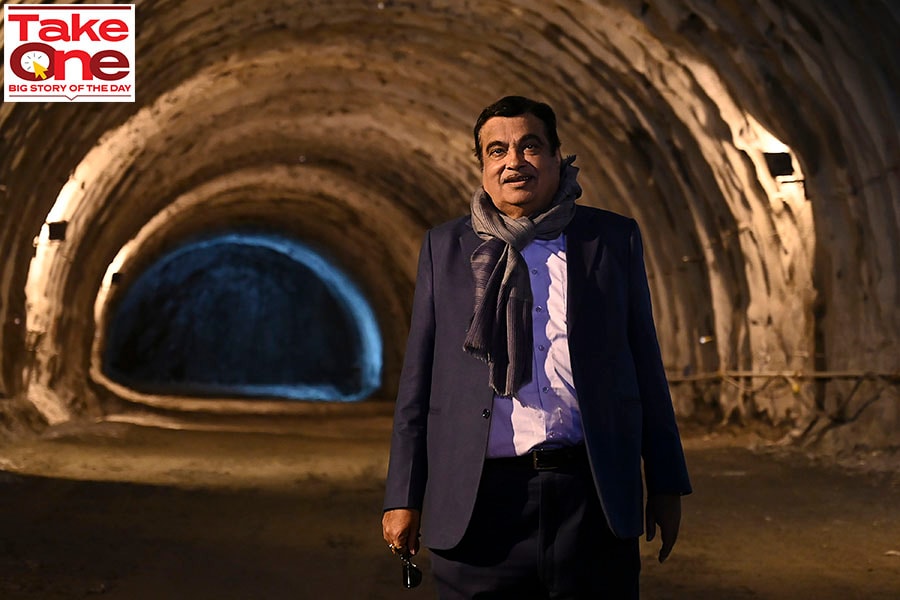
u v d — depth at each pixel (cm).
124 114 1558
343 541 731
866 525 778
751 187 1380
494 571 280
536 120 298
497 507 280
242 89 1717
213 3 1327
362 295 3238
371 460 1291
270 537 744
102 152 1681
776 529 769
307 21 1467
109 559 651
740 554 683
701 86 1345
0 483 977
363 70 1708
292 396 3338
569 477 279
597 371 282
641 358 293
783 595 571
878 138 1104
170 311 3816
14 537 714
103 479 1044
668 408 292
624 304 290
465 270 295
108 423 1792
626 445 281
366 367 3469
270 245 3403
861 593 575
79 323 2027
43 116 1305
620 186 1641
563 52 1471
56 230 1620
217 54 1516
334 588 590
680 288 1612
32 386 1734
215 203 2630
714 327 1559
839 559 665
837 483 986
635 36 1338
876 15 1014
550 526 278
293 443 1548
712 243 1519
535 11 1391
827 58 1111
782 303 1377
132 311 3766
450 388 287
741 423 1457
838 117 1156
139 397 2747
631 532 275
